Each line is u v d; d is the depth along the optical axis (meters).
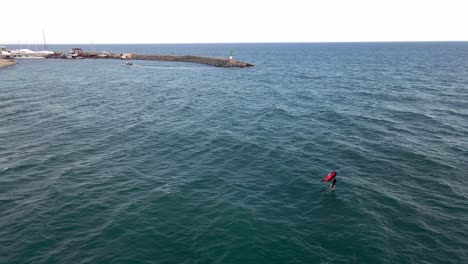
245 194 16.77
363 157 22.20
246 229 13.45
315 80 68.75
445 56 146.75
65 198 16.19
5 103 40.84
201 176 19.08
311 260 11.54
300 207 15.43
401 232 13.34
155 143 25.39
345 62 122.50
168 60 134.75
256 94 50.91
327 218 14.41
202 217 14.43
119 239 12.76
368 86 57.97
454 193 16.89
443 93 48.34
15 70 87.50
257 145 24.91
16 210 14.99
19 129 28.97
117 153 23.03
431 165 20.66
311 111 37.41
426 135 27.30
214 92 53.41
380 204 15.67
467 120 32.09
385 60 128.50
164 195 16.52
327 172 19.72
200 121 32.91
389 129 29.28
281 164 21.03
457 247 12.35
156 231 13.30
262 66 109.12
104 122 32.06
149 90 55.75
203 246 12.31
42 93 50.12
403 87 55.56
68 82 64.69
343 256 11.78
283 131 28.98
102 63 119.62
